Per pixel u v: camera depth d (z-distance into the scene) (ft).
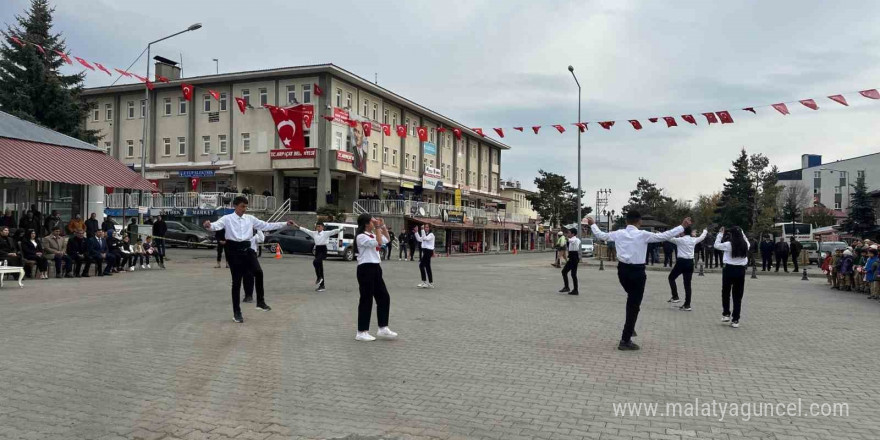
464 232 186.09
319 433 15.46
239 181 146.41
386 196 171.32
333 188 153.48
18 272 50.72
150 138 153.38
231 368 22.30
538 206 247.70
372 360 24.06
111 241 65.62
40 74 113.29
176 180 154.51
